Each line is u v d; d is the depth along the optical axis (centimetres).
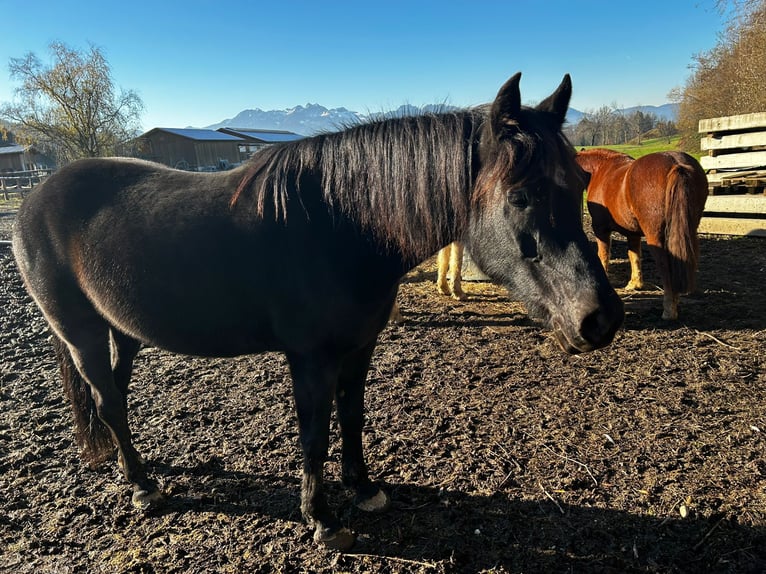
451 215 187
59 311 241
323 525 220
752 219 780
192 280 206
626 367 385
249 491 262
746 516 228
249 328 211
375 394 359
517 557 213
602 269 164
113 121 2556
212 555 219
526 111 173
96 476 279
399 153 187
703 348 409
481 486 257
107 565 215
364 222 191
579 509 239
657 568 205
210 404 352
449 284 615
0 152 3672
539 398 345
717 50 1484
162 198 219
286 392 367
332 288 193
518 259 170
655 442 287
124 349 276
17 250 248
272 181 200
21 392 377
